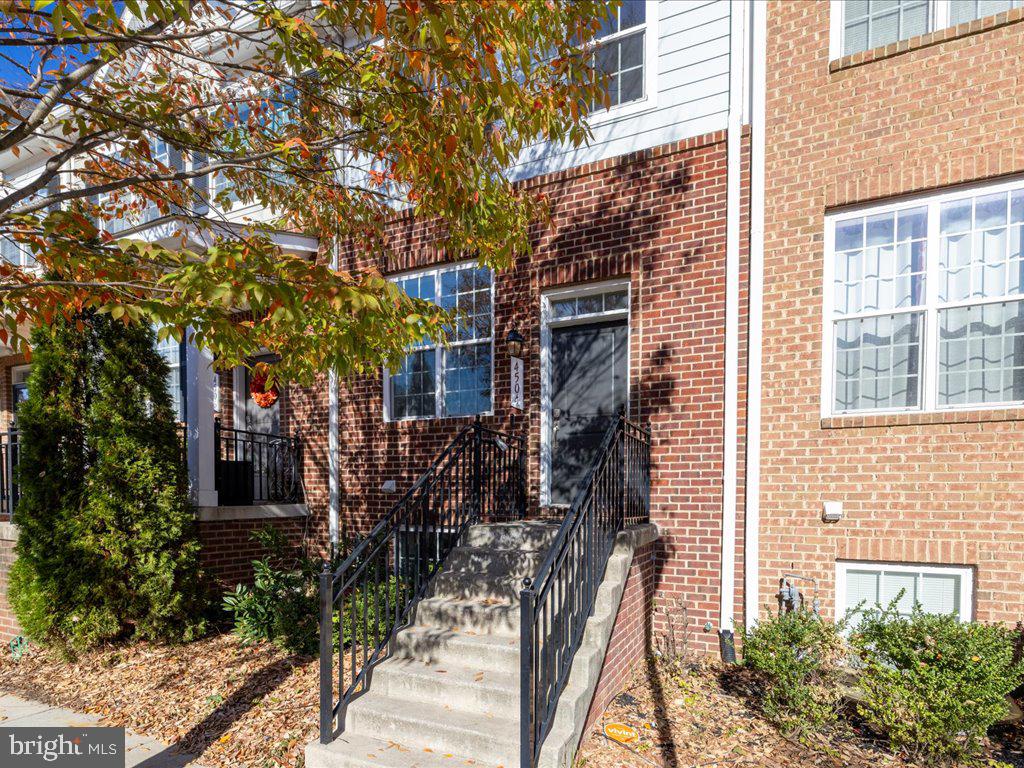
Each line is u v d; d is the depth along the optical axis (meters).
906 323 4.93
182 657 5.62
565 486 6.34
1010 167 4.49
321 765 3.56
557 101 4.11
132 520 5.91
